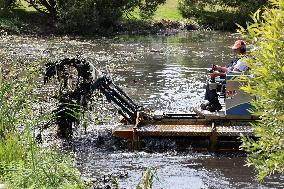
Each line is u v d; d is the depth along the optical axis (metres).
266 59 7.50
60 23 52.94
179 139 15.74
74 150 15.53
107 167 14.38
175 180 13.55
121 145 16.11
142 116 16.44
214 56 37.72
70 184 9.63
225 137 15.45
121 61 35.06
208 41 47.59
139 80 28.48
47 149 11.72
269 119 7.98
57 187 9.27
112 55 37.81
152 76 29.75
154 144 15.78
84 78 16.48
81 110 16.22
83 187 10.25
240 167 14.45
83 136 16.83
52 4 54.88
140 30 55.47
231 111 15.62
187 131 15.39
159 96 24.50
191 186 13.20
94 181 12.98
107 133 17.14
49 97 21.08
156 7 58.81
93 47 42.31
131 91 25.61
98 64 33.56
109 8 54.38
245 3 60.59
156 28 56.78
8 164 9.84
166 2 66.56
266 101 7.82
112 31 54.38
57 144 15.80
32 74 14.30
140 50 40.81
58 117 16.33
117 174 13.80
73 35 51.97
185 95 24.75
